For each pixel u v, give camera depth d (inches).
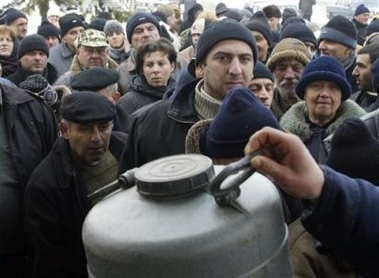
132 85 152.5
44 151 103.1
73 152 95.3
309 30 188.5
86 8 378.6
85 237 36.9
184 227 33.8
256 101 59.6
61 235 93.2
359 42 281.1
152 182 36.0
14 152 98.0
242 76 80.0
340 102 101.7
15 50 207.0
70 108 92.7
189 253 32.8
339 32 158.4
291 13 326.3
